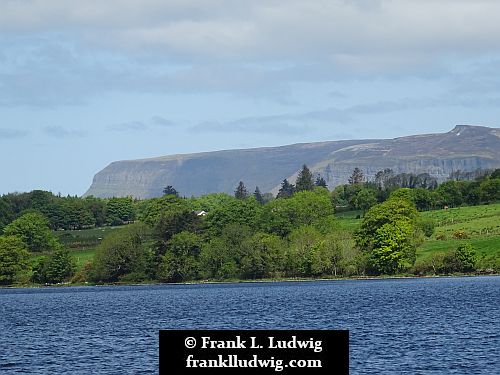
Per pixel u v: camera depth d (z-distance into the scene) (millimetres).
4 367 98438
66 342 121562
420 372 89250
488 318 139625
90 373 92938
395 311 157625
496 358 96812
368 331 124438
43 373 93750
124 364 98312
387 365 93250
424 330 123812
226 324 142875
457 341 110812
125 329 138250
